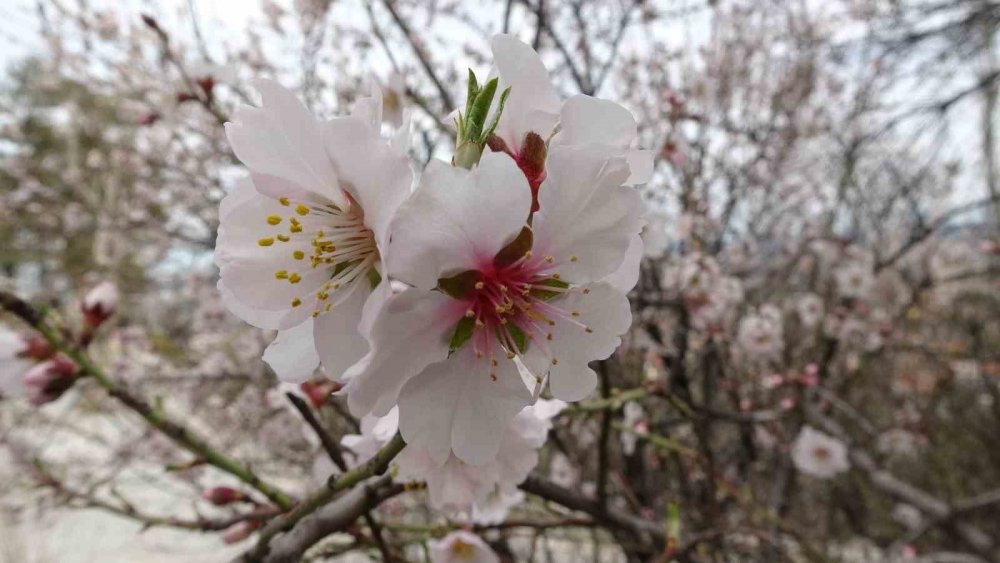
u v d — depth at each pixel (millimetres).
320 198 884
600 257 833
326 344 837
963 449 6109
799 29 5453
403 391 833
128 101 4973
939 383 5641
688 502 3463
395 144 787
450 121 945
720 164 4586
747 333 3984
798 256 5297
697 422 2686
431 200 754
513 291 851
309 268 887
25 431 5844
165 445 4559
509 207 781
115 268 6207
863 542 5109
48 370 1399
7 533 5578
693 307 3365
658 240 2807
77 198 6133
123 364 4668
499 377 871
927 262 5715
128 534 6105
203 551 5387
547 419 1274
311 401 1675
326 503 1111
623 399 1890
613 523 1974
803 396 3936
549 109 903
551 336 876
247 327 4910
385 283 733
